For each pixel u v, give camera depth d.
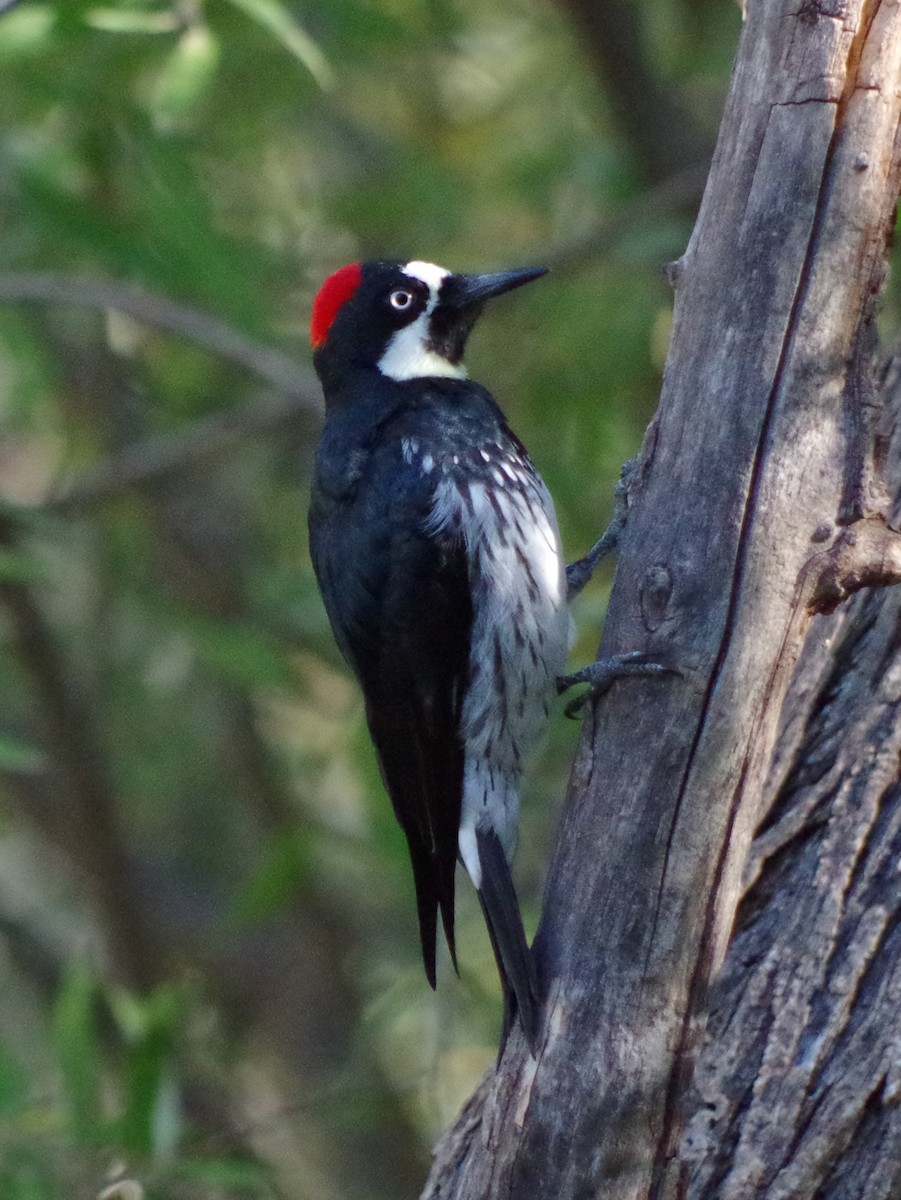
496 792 8.74
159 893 18.69
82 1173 10.20
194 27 10.56
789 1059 7.12
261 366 13.27
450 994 14.88
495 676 8.64
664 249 13.99
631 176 15.33
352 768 12.68
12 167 13.02
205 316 14.62
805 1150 6.98
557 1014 6.76
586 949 6.76
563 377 14.53
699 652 6.71
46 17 10.77
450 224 15.48
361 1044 15.80
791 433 6.71
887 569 6.70
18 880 19.56
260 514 17.72
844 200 6.68
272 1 10.66
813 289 6.71
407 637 8.71
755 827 7.61
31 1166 10.16
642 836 6.72
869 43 6.67
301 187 16.45
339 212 15.33
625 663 6.78
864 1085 7.02
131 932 17.22
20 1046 16.70
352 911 17.97
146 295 14.24
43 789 17.86
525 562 8.61
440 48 15.27
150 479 14.88
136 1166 10.18
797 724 7.87
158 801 18.92
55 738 16.73
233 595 17.27
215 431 14.73
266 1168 12.60
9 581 15.11
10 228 15.30
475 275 9.45
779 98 6.73
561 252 14.20
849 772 7.62
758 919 7.47
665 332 14.37
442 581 8.62
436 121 16.70
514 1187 6.80
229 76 14.00
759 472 6.71
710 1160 7.04
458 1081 15.92
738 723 6.70
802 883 7.46
